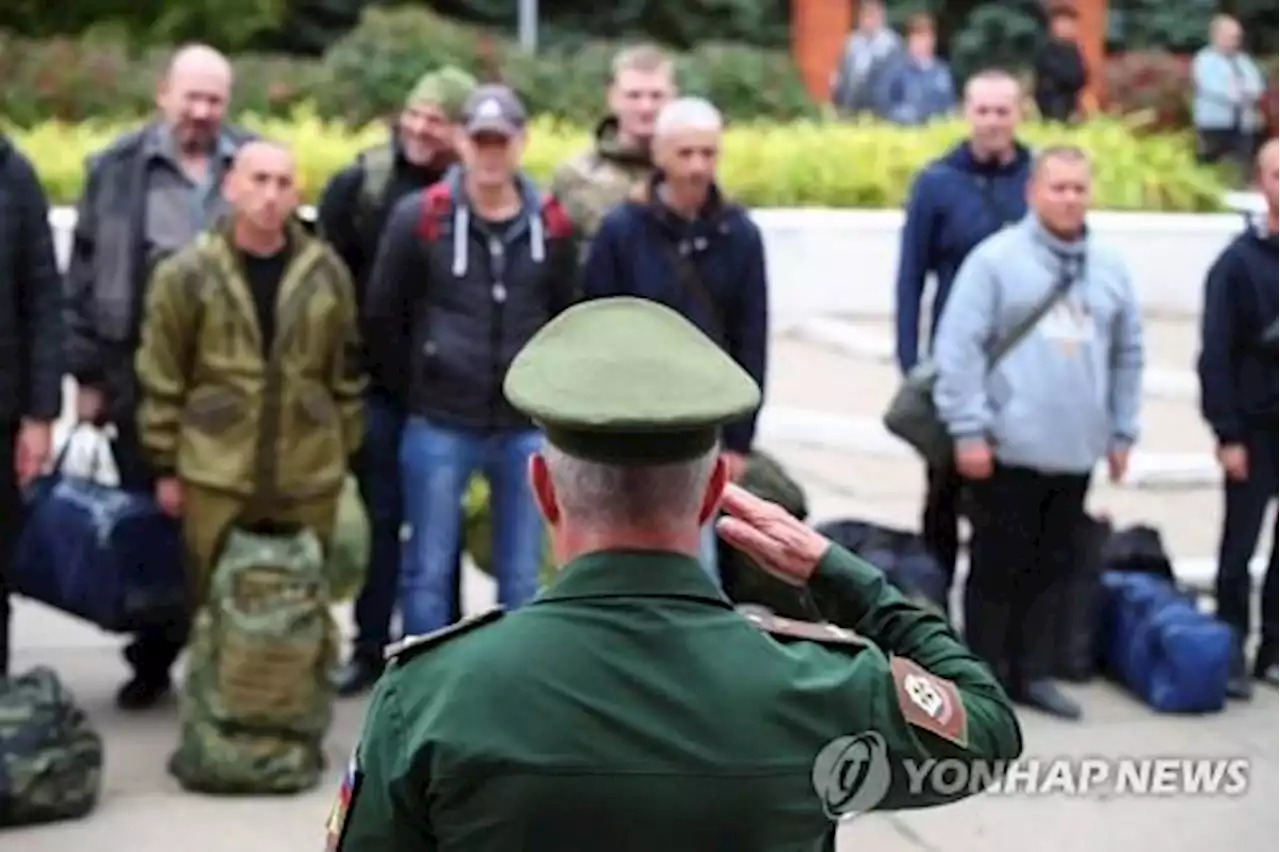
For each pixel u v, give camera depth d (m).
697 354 3.50
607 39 29.59
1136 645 9.48
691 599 3.46
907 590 9.19
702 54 25.62
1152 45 31.45
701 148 8.55
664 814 3.37
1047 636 9.34
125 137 9.03
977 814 8.14
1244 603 9.75
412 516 8.81
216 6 25.66
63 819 7.86
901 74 25.22
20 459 8.48
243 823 7.91
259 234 8.41
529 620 3.44
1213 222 18.84
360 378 8.66
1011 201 9.91
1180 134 23.97
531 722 3.36
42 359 8.44
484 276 8.68
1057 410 8.95
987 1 32.06
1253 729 9.16
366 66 23.09
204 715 8.14
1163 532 12.62
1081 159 8.92
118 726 8.88
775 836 3.42
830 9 29.23
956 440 9.01
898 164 19.48
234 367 8.38
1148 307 18.78
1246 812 8.23
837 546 3.83
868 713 3.48
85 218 8.97
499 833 3.36
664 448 3.43
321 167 18.20
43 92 22.16
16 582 8.88
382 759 3.41
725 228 8.67
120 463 9.02
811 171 19.27
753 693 3.42
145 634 8.98
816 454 14.45
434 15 27.23
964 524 11.46
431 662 3.44
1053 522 9.21
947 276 9.97
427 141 9.04
